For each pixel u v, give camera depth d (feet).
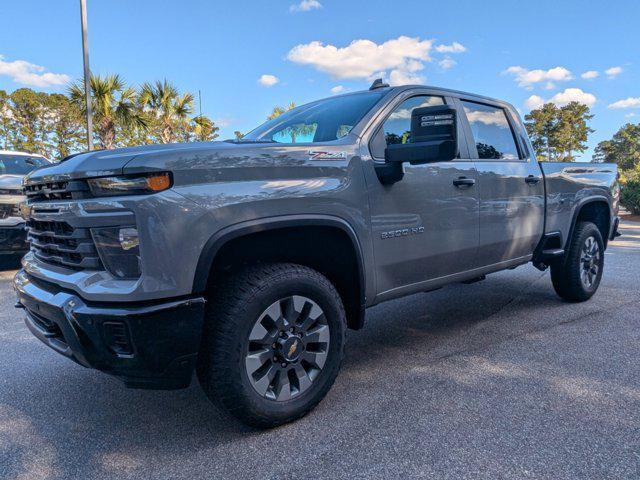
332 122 10.68
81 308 7.30
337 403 9.39
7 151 27.91
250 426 8.30
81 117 60.18
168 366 7.39
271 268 8.37
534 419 8.51
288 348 8.41
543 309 15.84
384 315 15.81
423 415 8.78
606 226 17.62
